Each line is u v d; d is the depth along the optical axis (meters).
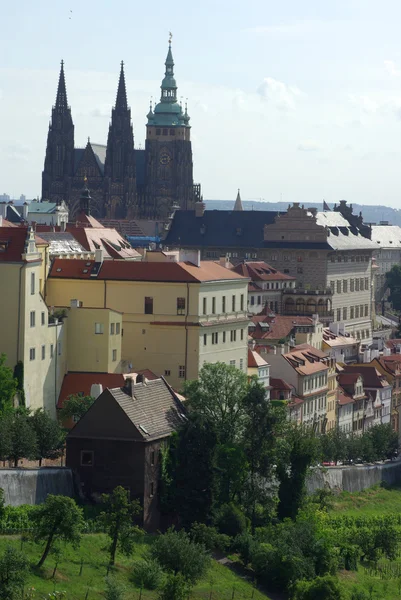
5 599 188.88
